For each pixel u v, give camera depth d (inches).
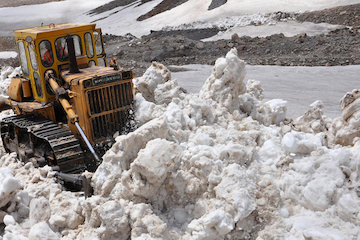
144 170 189.2
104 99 268.1
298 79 584.4
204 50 932.0
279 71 656.4
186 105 290.0
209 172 195.2
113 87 270.4
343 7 1202.6
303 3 1366.9
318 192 184.1
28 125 291.0
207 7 1617.9
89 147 248.2
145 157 189.8
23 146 305.1
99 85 263.4
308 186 186.9
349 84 532.1
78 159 259.8
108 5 2311.8
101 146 274.5
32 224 200.2
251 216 182.7
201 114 259.4
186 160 201.5
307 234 166.4
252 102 290.2
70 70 282.7
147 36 1311.5
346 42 826.8
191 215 192.1
